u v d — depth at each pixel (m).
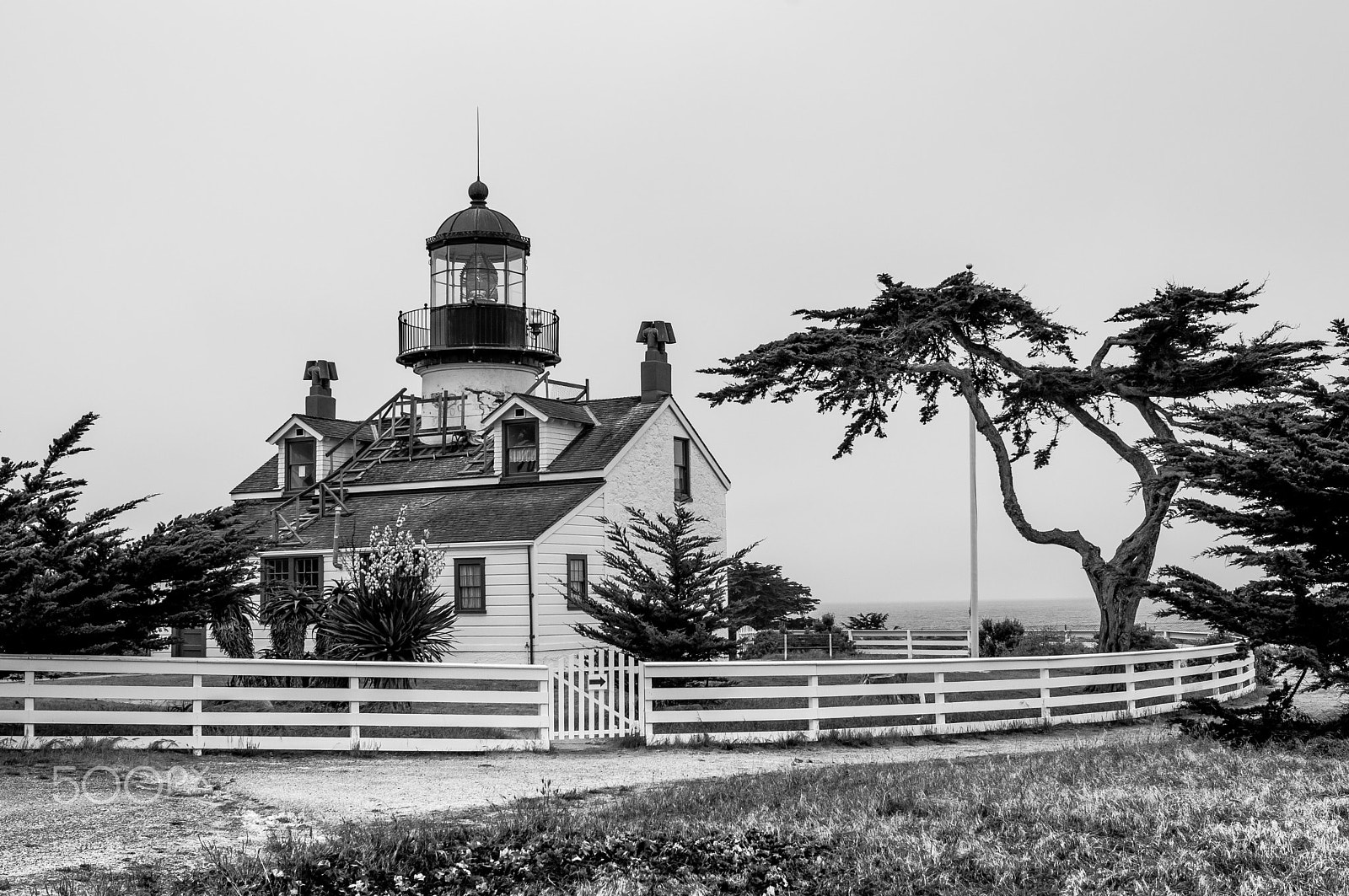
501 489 40.00
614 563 29.05
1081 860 11.27
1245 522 18.34
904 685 23.42
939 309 31.61
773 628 56.81
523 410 40.31
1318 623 18.16
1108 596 31.16
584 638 36.38
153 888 10.67
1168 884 10.50
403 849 11.65
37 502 19.33
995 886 10.70
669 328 43.06
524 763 19.33
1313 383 19.12
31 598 18.28
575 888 10.72
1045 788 14.37
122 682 29.41
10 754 17.81
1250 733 18.64
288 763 18.64
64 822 13.48
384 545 26.22
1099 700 26.16
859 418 32.78
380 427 46.22
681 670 22.06
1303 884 10.29
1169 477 19.41
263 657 28.42
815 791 14.77
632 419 41.00
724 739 21.95
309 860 11.16
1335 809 12.70
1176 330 29.94
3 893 10.50
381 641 24.22
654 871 11.20
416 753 20.19
